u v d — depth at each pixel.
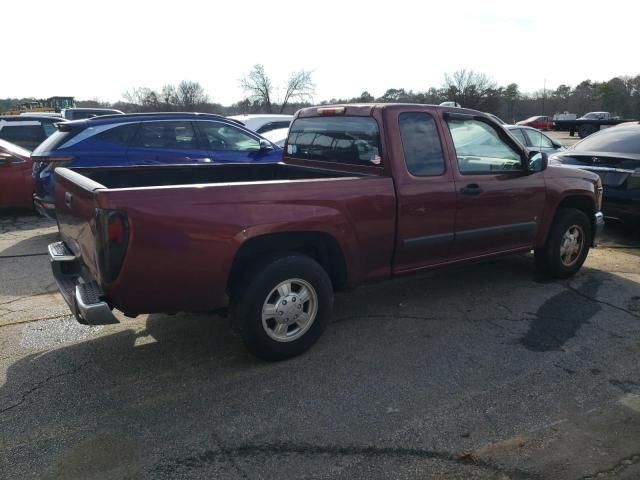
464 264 4.95
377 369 3.80
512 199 5.10
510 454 2.87
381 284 5.64
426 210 4.46
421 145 4.47
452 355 4.02
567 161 8.09
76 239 3.75
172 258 3.31
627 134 8.02
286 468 2.75
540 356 4.02
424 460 2.82
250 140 8.45
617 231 8.43
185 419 3.17
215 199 3.41
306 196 3.79
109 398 3.39
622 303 5.12
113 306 3.42
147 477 2.68
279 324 3.79
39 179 7.31
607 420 3.19
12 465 2.75
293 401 3.37
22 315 4.74
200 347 4.12
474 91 51.91
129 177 4.80
